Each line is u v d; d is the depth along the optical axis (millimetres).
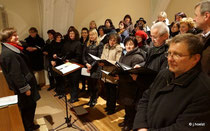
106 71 2113
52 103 3207
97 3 4703
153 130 930
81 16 4570
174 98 875
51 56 3695
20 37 4090
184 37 851
